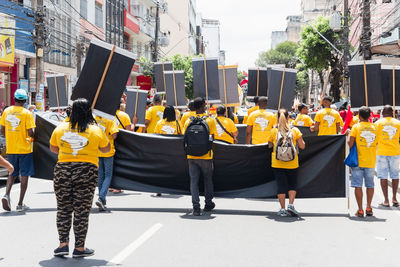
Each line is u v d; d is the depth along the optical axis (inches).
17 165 335.6
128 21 1857.8
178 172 366.0
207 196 343.9
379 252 238.1
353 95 383.6
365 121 334.3
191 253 230.7
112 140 349.1
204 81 441.1
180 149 365.1
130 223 297.9
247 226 293.7
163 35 2497.5
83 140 217.0
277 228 289.1
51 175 354.9
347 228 293.1
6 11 960.9
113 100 283.1
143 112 521.0
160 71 560.4
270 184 357.4
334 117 443.2
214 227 289.3
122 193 435.2
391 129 372.8
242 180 360.5
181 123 407.2
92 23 1477.6
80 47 1376.7
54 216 318.0
